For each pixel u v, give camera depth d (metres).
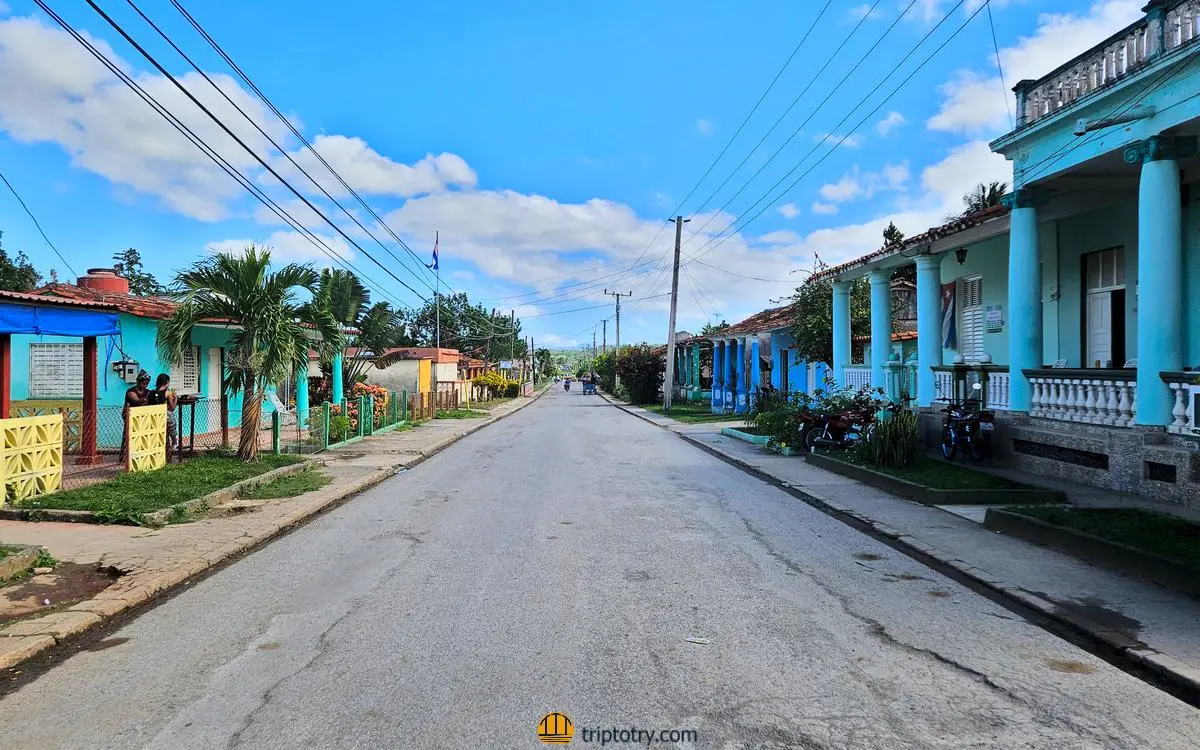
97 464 12.80
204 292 12.99
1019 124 11.70
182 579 6.49
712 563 6.97
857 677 4.30
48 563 6.73
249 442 13.38
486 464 15.19
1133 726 3.73
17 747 3.54
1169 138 9.23
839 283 19.42
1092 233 13.15
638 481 12.54
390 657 4.61
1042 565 6.73
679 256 34.91
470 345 71.69
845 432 15.40
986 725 3.72
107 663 4.60
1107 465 9.76
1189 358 11.07
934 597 5.92
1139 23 9.38
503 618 5.35
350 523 9.07
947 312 17.64
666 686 4.16
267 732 3.65
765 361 34.03
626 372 48.38
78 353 16.06
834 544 7.80
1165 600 5.68
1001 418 11.98
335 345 14.55
